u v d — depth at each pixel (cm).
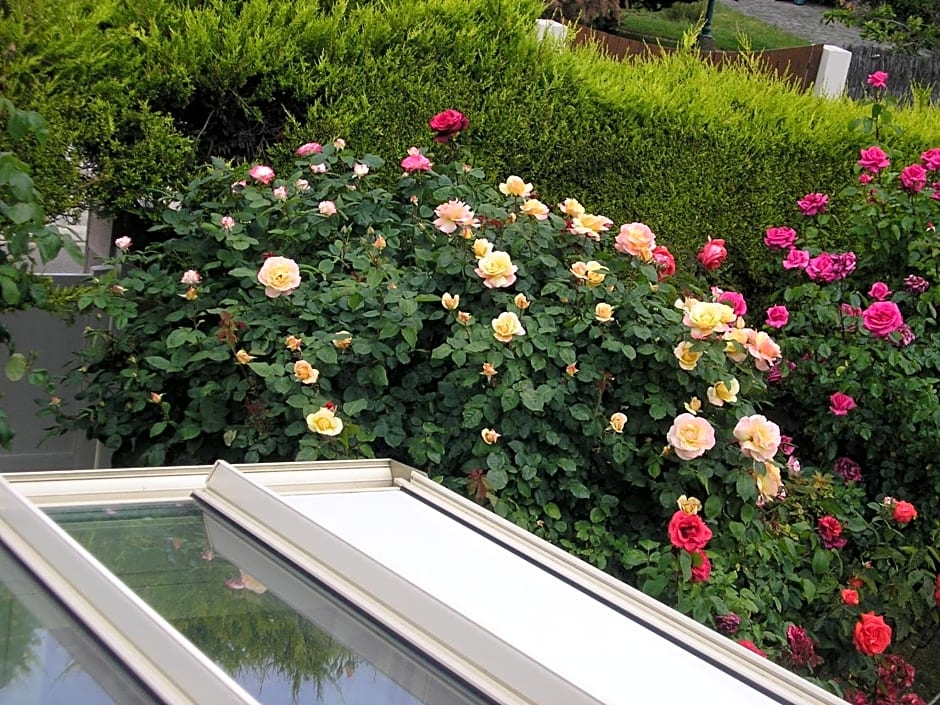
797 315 436
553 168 444
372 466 224
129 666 119
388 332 283
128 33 344
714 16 1917
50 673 117
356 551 160
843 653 338
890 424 415
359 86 388
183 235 324
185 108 373
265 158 392
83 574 136
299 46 378
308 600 151
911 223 443
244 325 290
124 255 318
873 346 416
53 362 383
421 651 139
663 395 310
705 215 492
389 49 391
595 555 298
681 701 141
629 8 1630
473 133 418
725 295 362
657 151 468
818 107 540
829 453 422
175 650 118
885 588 359
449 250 307
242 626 138
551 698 125
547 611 165
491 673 133
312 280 305
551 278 323
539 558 190
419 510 207
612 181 462
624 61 501
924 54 1045
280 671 128
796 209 517
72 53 330
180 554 161
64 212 350
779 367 418
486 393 295
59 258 421
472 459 293
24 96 323
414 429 294
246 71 364
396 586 151
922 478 416
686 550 276
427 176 350
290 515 174
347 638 141
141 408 296
